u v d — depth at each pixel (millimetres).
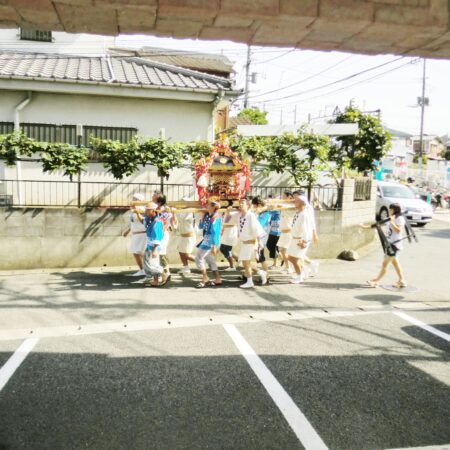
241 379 4523
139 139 11805
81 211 9586
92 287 8078
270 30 2520
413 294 8016
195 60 27500
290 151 11172
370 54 2926
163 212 8031
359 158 15344
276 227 9922
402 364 4961
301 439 3498
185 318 6391
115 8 2250
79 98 11766
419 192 25719
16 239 9297
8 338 5520
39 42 14547
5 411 3838
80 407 3928
